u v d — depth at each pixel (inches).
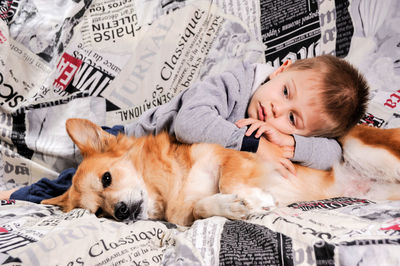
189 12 58.0
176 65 56.6
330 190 47.0
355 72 49.6
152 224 38.0
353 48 54.2
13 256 29.0
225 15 57.7
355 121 49.1
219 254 30.8
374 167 47.6
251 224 36.1
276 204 44.1
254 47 56.4
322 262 28.3
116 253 31.4
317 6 56.1
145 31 57.9
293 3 56.9
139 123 52.3
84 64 57.6
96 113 56.1
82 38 58.4
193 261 30.3
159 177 47.4
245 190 43.4
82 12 59.2
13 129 56.1
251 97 51.8
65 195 47.1
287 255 29.5
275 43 56.2
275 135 47.2
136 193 45.3
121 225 37.7
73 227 34.1
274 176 45.4
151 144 49.5
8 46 58.4
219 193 45.1
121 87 56.6
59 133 55.7
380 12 54.7
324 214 37.7
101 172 44.9
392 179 46.9
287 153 46.6
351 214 37.9
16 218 40.4
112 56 57.6
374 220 35.2
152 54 57.2
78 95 56.7
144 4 59.3
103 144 48.2
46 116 56.7
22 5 60.5
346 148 49.0
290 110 48.5
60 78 57.7
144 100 55.9
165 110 51.6
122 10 59.2
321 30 55.5
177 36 57.3
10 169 55.1
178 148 48.8
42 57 59.0
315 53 55.1
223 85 51.5
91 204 44.3
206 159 46.4
